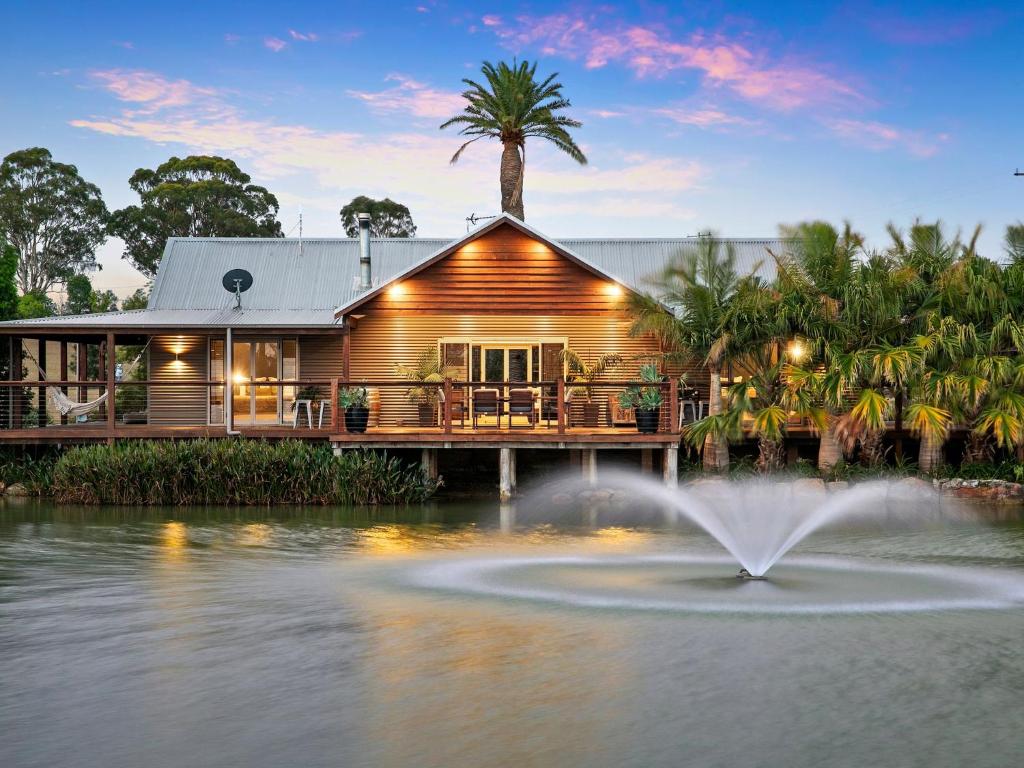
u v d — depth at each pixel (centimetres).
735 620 1162
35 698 900
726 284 2605
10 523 2011
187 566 1529
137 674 967
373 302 2809
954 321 2436
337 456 2359
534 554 1645
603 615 1188
